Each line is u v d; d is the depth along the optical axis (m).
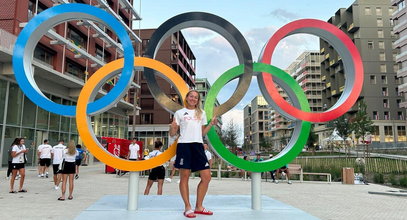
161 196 5.75
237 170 14.74
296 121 5.30
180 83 4.94
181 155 4.17
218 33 5.41
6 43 15.92
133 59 4.92
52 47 21.55
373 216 6.05
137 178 4.64
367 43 55.31
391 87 53.94
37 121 19.58
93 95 5.04
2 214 5.57
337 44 5.48
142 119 45.78
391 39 55.47
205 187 4.22
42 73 19.36
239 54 5.42
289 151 5.02
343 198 8.55
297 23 5.30
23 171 8.53
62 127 22.61
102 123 28.31
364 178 13.75
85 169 20.12
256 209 4.63
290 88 5.23
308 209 6.73
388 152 32.94
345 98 5.29
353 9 56.41
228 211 4.47
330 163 21.08
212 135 4.82
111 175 15.27
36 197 7.62
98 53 29.53
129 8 35.19
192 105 4.39
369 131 39.97
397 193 9.16
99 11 5.01
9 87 17.11
